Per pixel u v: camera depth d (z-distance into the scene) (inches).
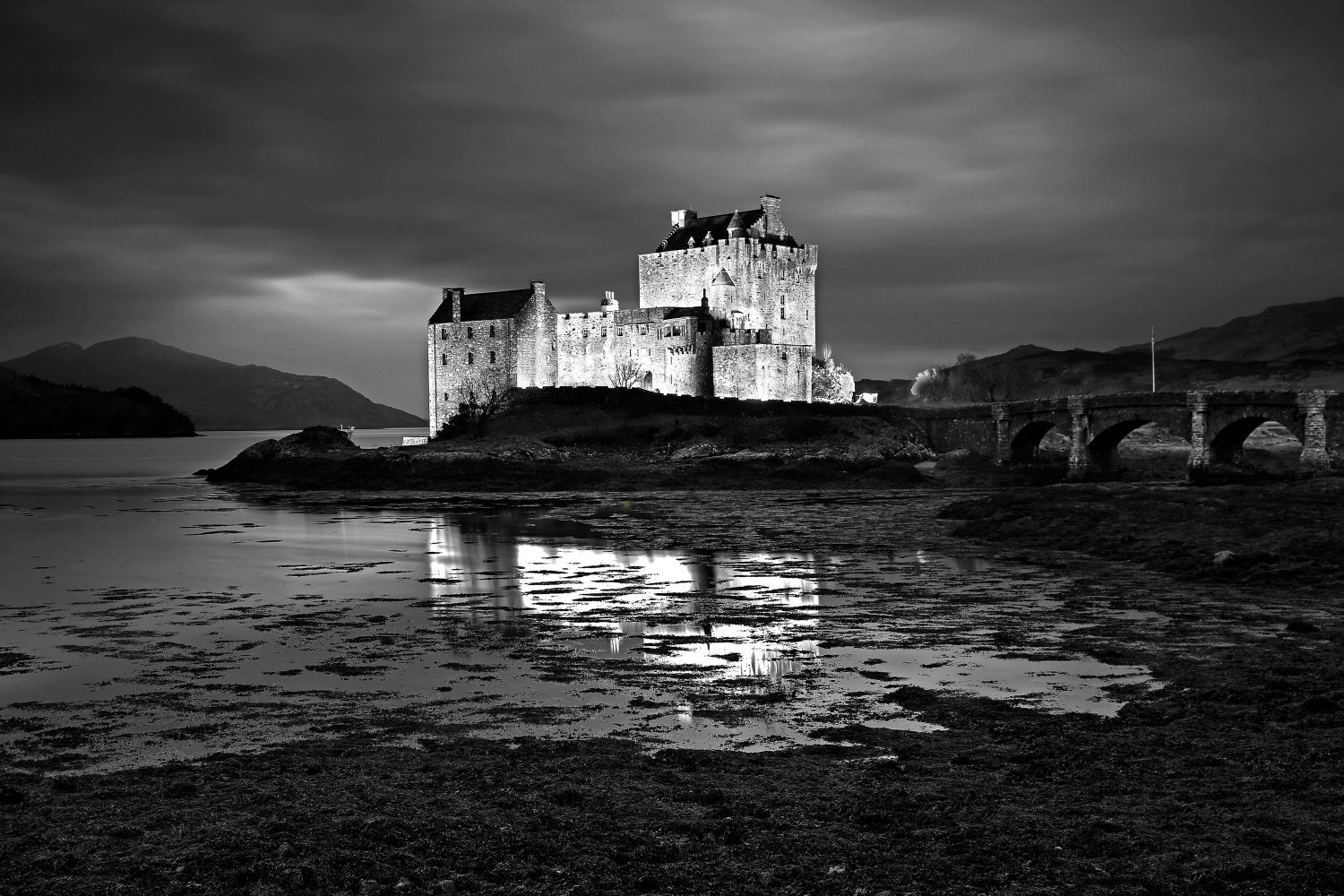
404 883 842.8
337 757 1149.7
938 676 1469.0
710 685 1445.6
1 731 1278.3
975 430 5467.5
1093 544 2568.9
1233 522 2600.9
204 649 1695.4
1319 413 4229.8
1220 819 935.7
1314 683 1346.0
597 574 2380.7
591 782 1055.6
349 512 3951.8
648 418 5693.9
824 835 922.1
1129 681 1422.2
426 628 1834.4
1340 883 822.5
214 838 919.7
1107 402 4842.5
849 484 4694.9
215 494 4958.2
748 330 6387.8
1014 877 842.8
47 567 2544.3
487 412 6092.5
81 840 920.3
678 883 845.2
